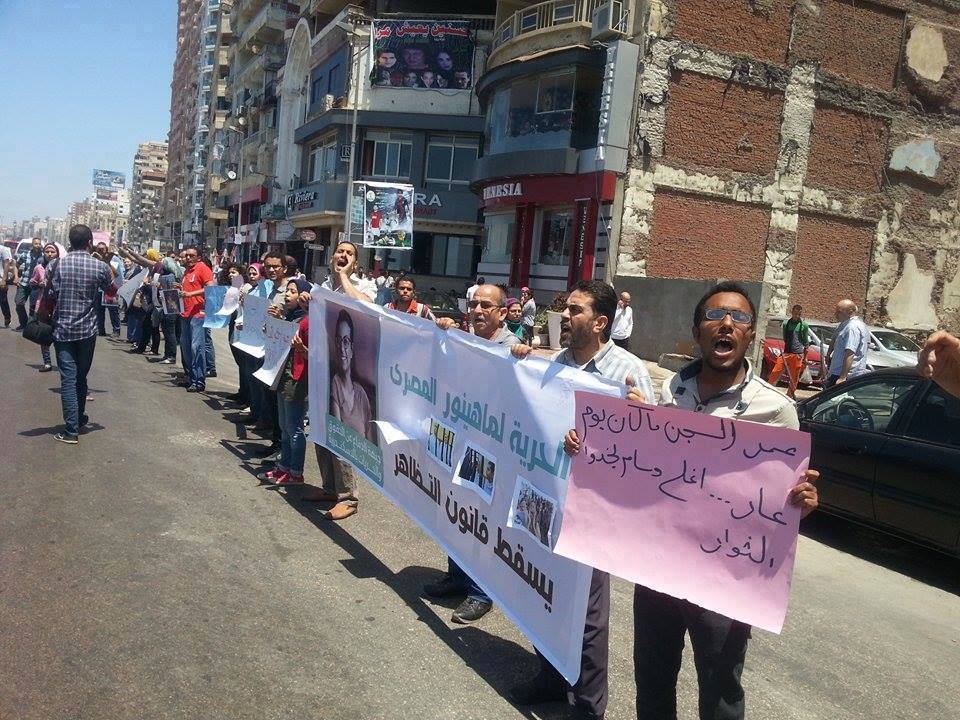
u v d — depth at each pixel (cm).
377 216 1614
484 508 370
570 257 2200
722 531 248
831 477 623
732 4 2142
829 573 551
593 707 306
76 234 674
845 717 346
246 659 338
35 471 580
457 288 3262
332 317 543
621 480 270
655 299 1927
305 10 4212
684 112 2116
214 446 719
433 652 363
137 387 1000
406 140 3281
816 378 1609
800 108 2252
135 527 485
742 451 245
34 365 1114
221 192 6406
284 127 4459
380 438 484
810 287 2348
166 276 1261
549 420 319
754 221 2236
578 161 2145
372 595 420
